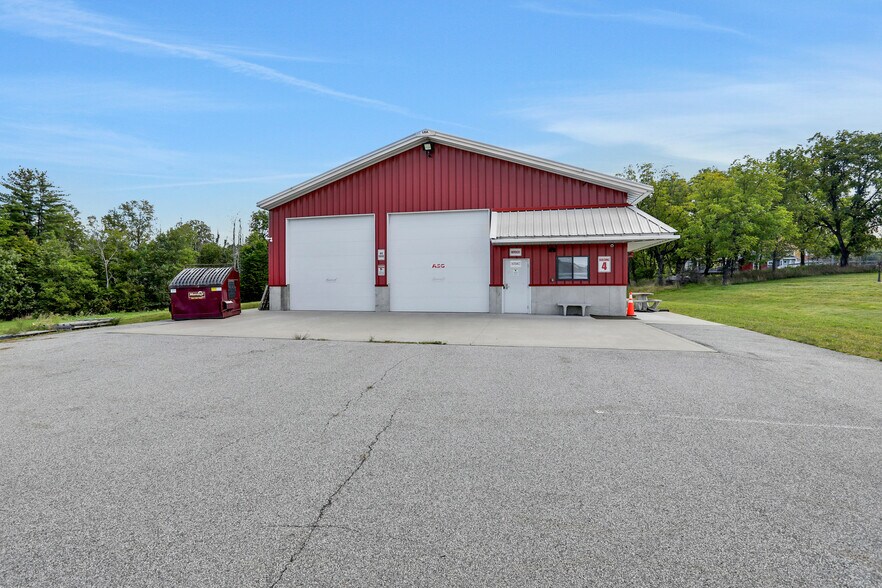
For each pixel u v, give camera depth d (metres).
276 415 4.02
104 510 2.38
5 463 3.00
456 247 14.55
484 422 3.81
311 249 15.76
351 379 5.34
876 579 1.83
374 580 1.82
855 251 42.56
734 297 25.02
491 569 1.89
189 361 6.42
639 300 16.66
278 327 10.39
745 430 3.63
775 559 1.96
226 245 57.88
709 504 2.45
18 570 1.88
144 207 53.47
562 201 13.81
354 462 3.01
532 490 2.61
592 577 1.84
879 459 3.08
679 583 1.80
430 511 2.37
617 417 3.94
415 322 11.49
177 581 1.81
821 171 41.91
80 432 3.60
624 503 2.46
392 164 15.02
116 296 33.31
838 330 10.21
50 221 46.97
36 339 8.55
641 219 12.70
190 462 3.01
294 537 2.13
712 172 35.44
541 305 13.87
